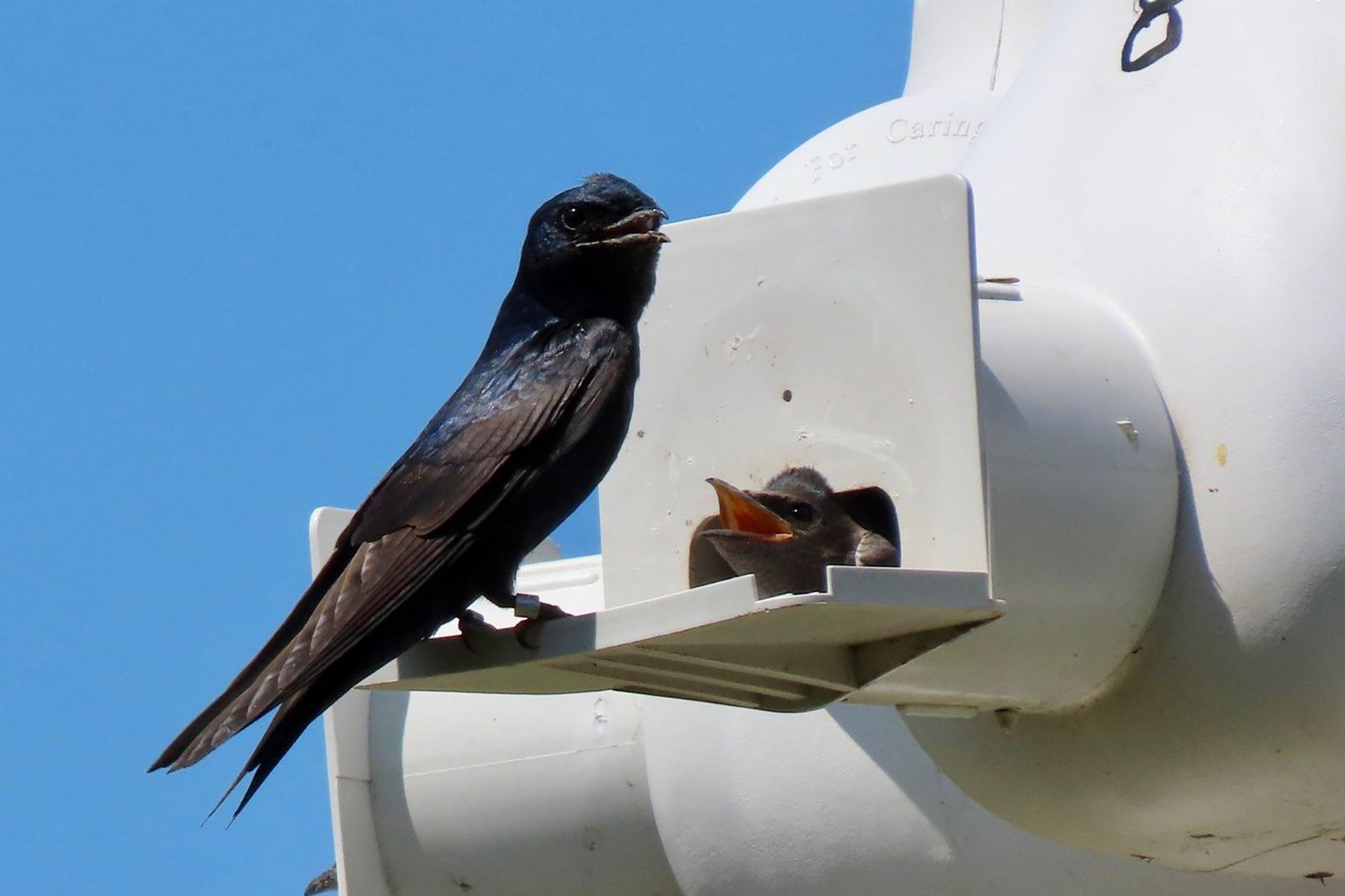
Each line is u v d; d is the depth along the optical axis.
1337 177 10.05
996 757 10.79
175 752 8.88
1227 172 10.28
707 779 13.06
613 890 13.74
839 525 10.56
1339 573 9.66
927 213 10.14
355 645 9.91
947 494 9.91
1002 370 10.02
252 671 9.38
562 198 11.62
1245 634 9.80
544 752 13.85
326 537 13.46
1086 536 9.88
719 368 11.30
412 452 10.86
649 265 11.52
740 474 11.18
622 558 11.67
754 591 8.89
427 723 14.14
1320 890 11.84
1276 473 9.78
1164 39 10.84
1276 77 10.35
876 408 10.39
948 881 12.34
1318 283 9.91
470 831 13.91
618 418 11.07
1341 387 9.78
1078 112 11.11
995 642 9.81
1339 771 9.87
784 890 12.80
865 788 12.57
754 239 11.17
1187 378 10.11
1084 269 10.66
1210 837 10.55
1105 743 10.32
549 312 11.55
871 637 9.54
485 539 10.50
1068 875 12.16
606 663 9.88
